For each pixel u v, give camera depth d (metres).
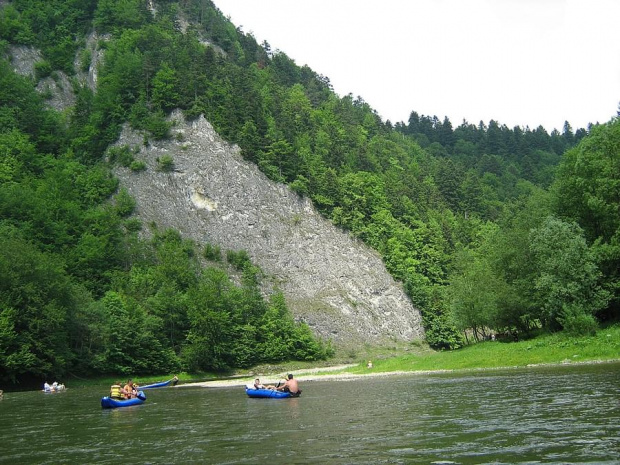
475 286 78.19
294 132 154.88
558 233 60.41
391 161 186.00
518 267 70.12
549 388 32.62
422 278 131.62
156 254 114.88
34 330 71.94
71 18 186.38
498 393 32.69
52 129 147.88
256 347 101.56
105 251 108.31
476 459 16.16
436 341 120.12
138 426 28.55
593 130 66.44
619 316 60.22
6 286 72.31
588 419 21.75
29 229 103.75
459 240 156.38
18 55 173.88
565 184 67.12
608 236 63.38
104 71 159.88
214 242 121.94
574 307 56.44
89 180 126.19
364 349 112.19
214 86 144.25
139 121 135.88
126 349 87.31
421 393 36.38
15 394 62.81
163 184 126.88
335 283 122.44
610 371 39.12
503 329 76.62
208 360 95.12
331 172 140.50
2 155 126.44
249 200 127.50
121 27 177.38
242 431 24.70
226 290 108.44
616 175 61.50
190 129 134.25
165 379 86.62
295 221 128.62
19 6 189.88
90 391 65.44
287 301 114.62
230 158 131.00
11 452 21.88
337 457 17.55
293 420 27.55
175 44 161.00
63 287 79.12
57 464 18.97
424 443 19.06
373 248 133.62
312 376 70.25
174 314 98.38
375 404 32.03
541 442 18.06
